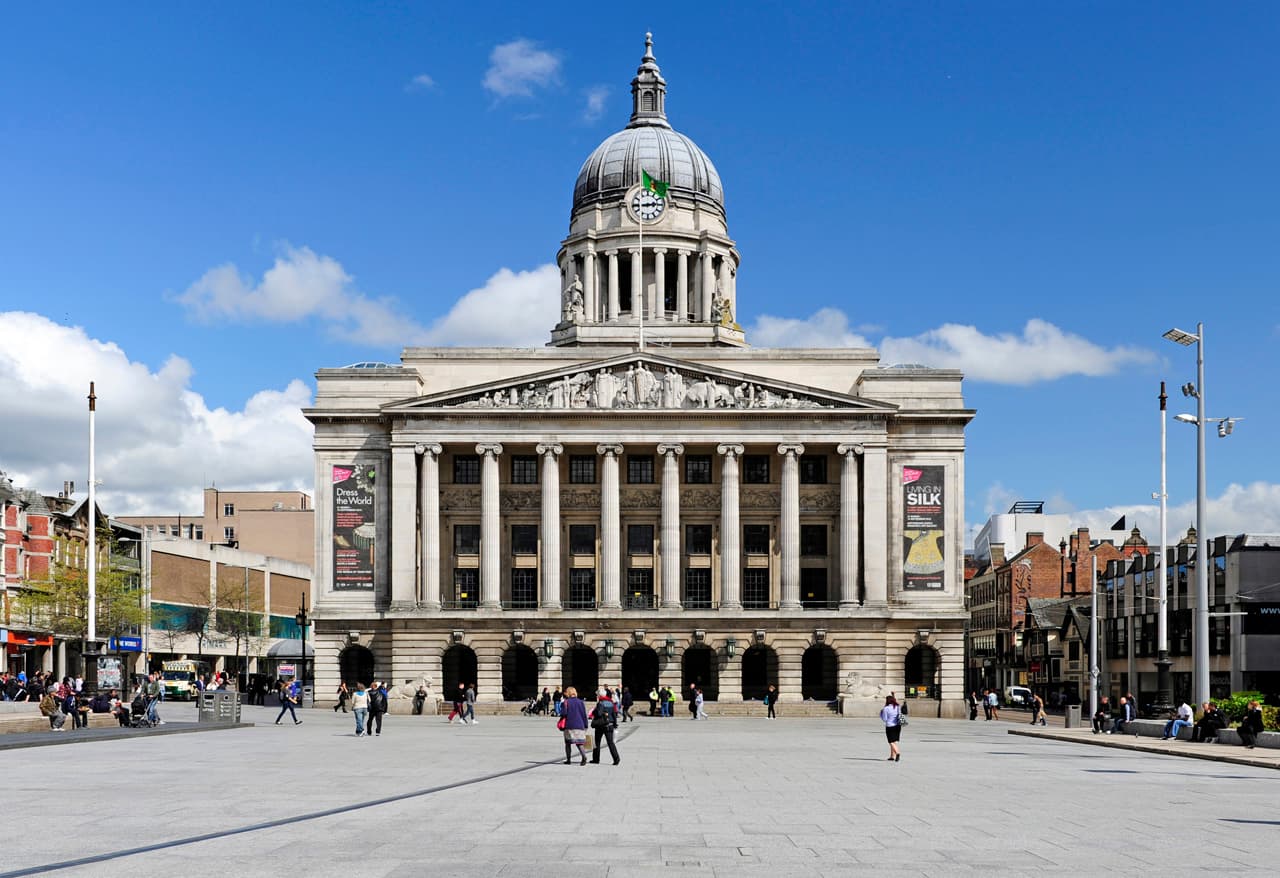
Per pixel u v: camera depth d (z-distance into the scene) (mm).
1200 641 60750
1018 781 39188
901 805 31297
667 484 101250
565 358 108000
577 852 22734
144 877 19812
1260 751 52281
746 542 103938
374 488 102500
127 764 42906
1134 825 27469
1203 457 61500
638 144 134125
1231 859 22625
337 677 100938
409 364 107562
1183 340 61625
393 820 27141
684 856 22375
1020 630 145500
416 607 99312
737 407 101188
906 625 100312
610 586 100312
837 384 107250
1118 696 114938
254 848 22891
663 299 129500
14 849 22641
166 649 131375
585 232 130125
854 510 100625
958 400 103438
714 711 95875
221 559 145000
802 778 39562
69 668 122250
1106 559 146250
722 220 136125
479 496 103812
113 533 121688
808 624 98625
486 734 66312
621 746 56688
